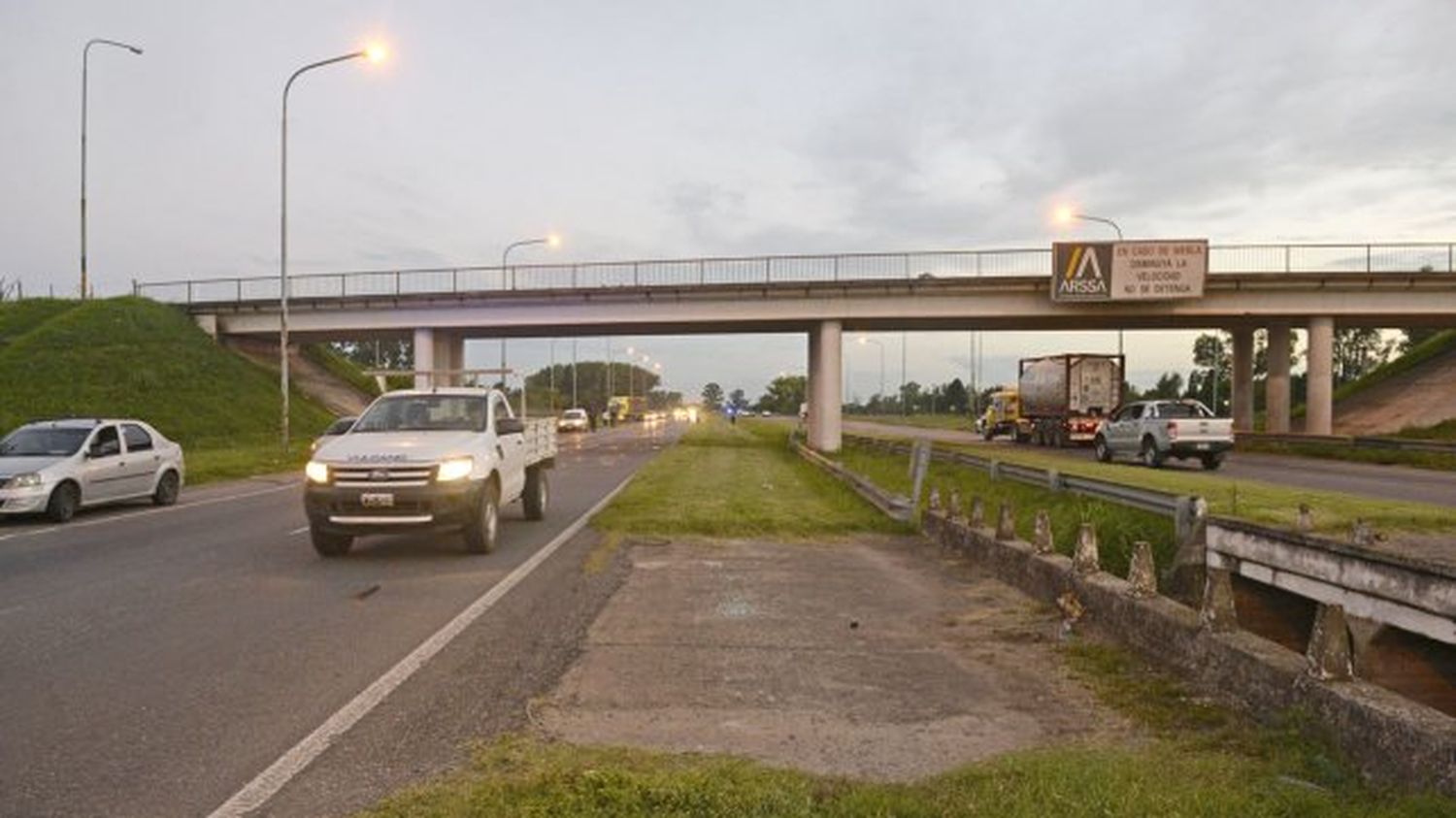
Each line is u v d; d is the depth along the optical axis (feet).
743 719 19.52
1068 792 14.76
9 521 53.93
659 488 71.10
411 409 44.91
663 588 34.12
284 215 109.19
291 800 15.21
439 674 22.65
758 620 28.99
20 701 20.44
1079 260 128.06
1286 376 152.97
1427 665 30.14
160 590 33.14
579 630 27.45
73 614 29.14
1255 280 127.75
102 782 15.94
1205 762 16.61
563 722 19.17
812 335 153.38
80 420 59.47
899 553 43.73
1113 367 147.43
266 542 45.03
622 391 614.34
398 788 15.61
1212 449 92.73
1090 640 26.27
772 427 266.98
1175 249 126.82
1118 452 105.09
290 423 144.66
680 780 15.20
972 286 134.51
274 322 160.04
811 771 16.43
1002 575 36.40
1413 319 141.18
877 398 607.37
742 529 50.08
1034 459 110.22
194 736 18.22
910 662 24.23
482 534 40.47
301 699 20.62
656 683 22.08
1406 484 74.64
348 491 38.01
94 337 144.46
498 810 14.21
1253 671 19.74
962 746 18.01
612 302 143.64
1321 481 77.25
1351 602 31.01
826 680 22.49
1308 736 17.44
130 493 59.67
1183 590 38.86
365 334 166.30
